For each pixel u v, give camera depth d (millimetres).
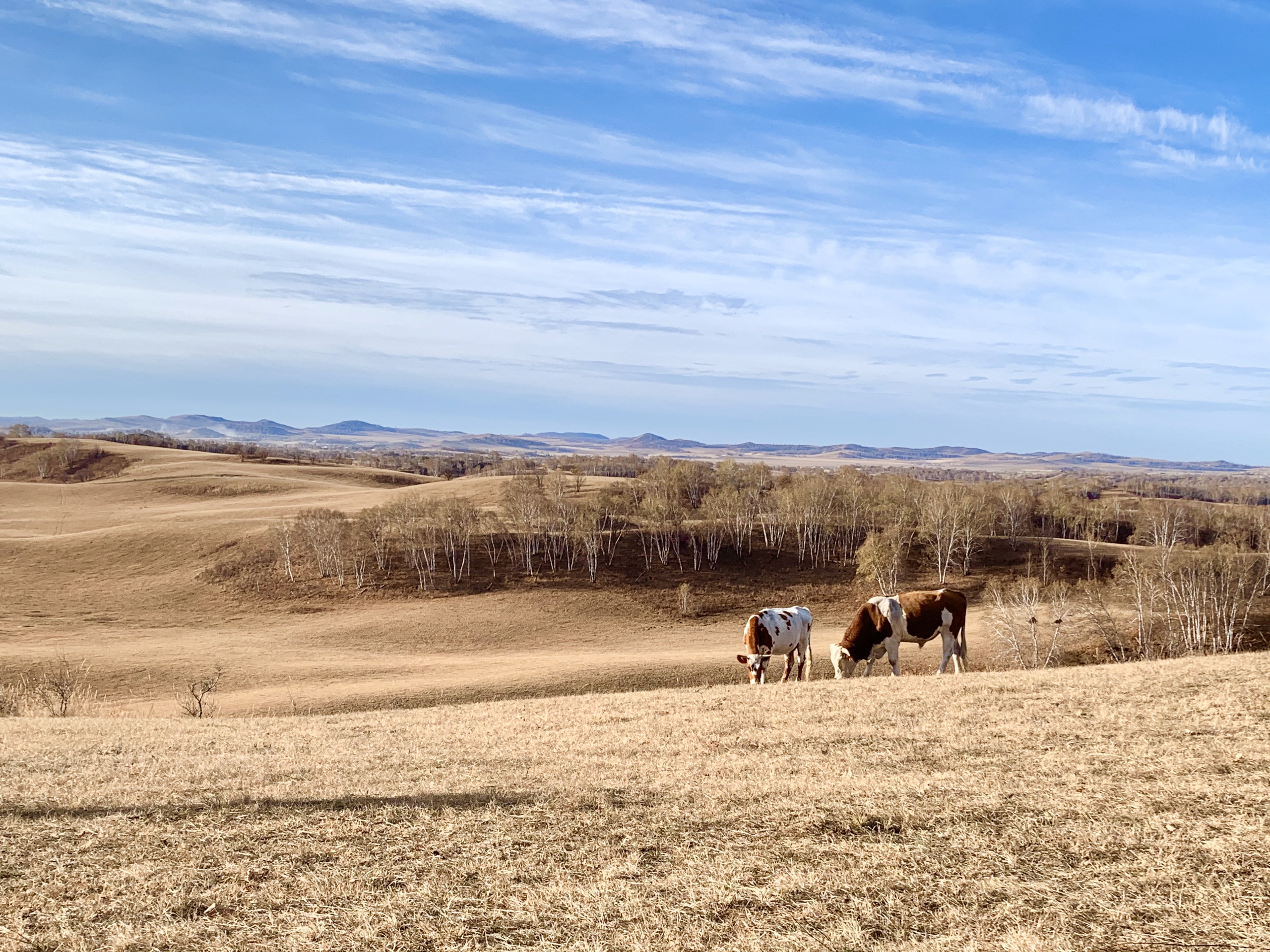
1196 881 8375
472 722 19969
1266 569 78625
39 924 8344
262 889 9023
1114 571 86062
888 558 104312
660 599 105062
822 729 15844
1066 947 7324
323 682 66000
